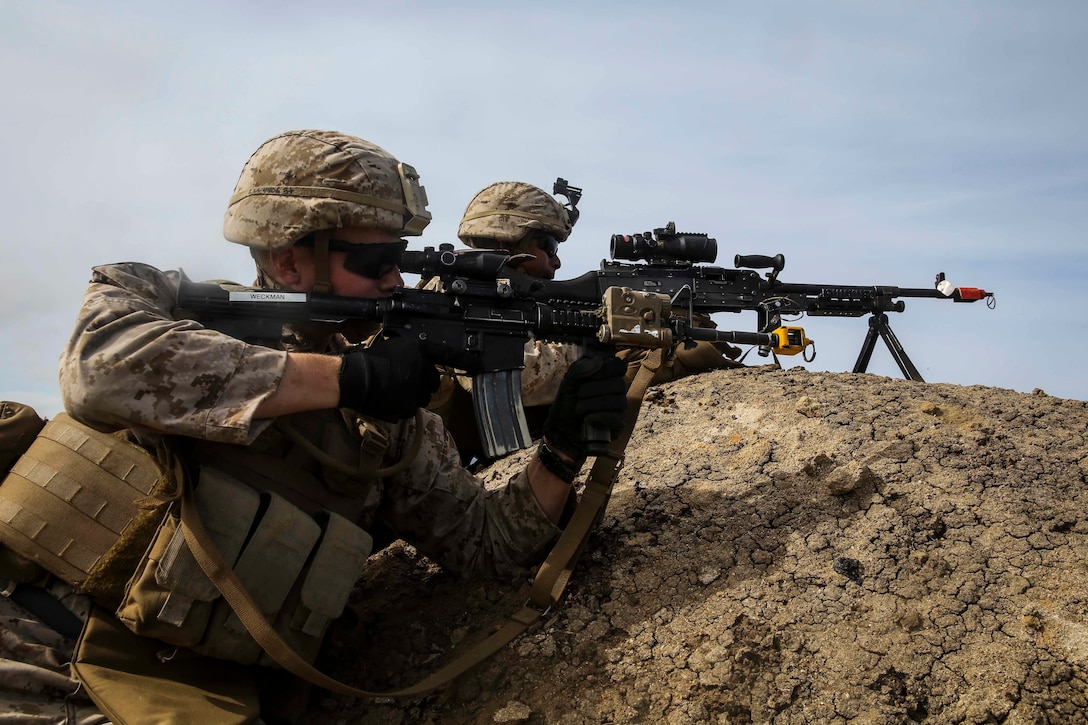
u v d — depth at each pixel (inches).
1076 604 95.8
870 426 135.5
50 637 91.8
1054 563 101.7
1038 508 110.3
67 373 85.7
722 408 155.8
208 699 88.3
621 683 98.0
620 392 105.1
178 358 85.0
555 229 215.5
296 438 93.4
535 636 106.4
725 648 98.0
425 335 103.3
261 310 97.1
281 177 100.3
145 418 84.1
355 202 99.3
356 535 97.3
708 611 103.9
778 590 104.5
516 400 107.6
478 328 105.6
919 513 112.5
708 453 138.9
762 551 111.6
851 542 109.8
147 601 85.5
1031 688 89.0
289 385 88.2
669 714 93.4
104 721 86.5
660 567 112.6
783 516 117.3
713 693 94.0
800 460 129.0
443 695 101.7
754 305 216.1
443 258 104.6
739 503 121.9
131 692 85.4
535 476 113.3
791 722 90.5
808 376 165.8
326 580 93.6
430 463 113.1
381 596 123.3
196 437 87.6
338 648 110.8
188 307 95.4
